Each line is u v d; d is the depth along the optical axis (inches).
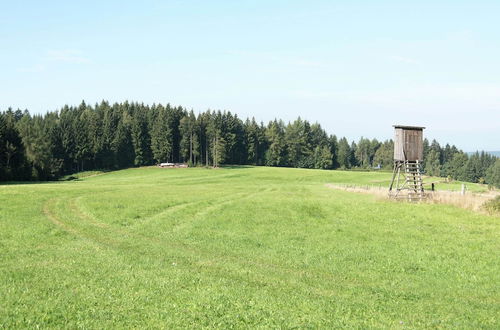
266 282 642.2
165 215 1264.8
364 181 4207.7
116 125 6737.2
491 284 657.6
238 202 1576.0
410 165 1760.6
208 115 7209.6
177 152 6988.2
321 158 7726.4
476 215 1222.9
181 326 460.4
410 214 1242.0
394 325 482.3
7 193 1705.2
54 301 529.0
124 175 5206.7
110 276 647.1
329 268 733.9
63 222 1152.8
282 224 1123.9
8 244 876.6
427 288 641.6
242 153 7450.8
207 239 954.7
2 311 492.7
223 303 534.0
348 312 518.9
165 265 725.3
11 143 4148.6
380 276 697.6
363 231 1027.9
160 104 7637.8
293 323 475.2
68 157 5684.1
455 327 482.3
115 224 1127.6
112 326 455.5
